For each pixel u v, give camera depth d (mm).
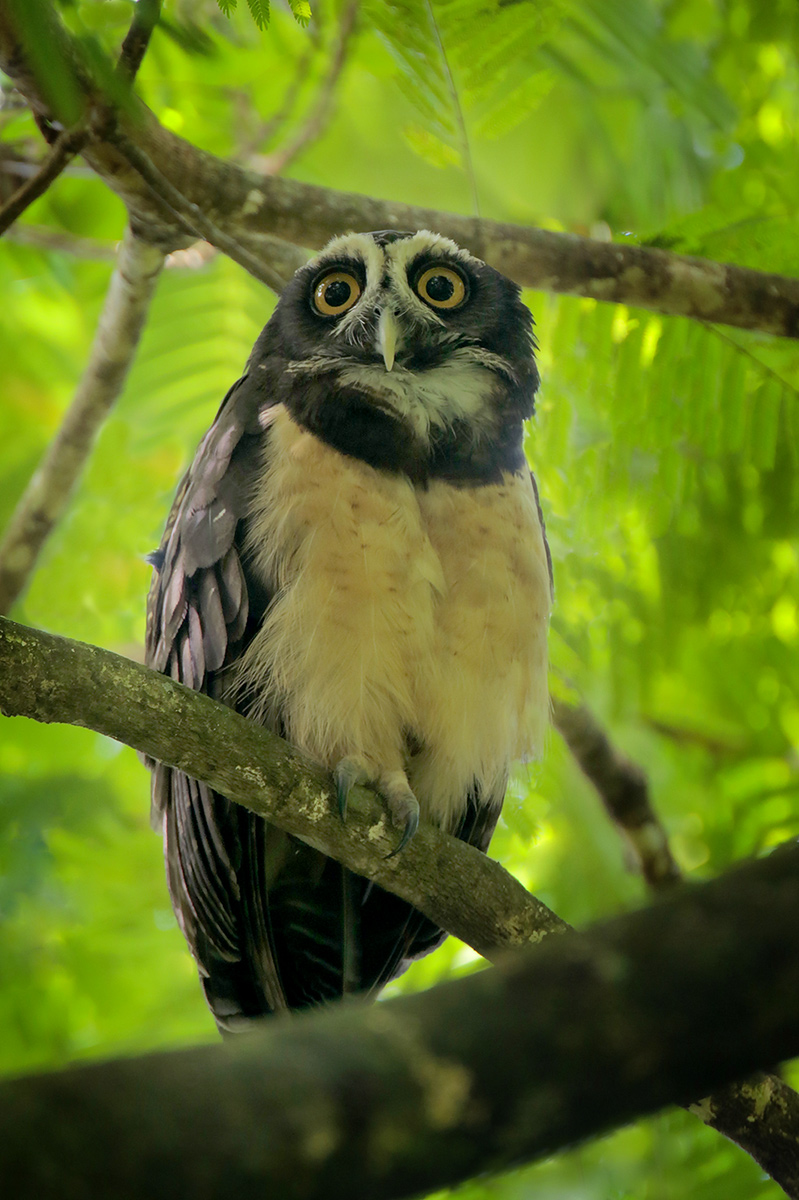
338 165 11602
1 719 10906
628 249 8906
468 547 7918
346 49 10070
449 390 8375
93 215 11305
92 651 6090
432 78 8781
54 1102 2553
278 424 8266
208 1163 2604
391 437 8062
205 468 8398
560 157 11562
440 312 8711
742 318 8938
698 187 11477
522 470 8570
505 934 7012
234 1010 8492
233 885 8008
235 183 8469
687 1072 2965
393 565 7664
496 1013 2891
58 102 5754
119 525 11273
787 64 11109
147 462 11500
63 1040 10844
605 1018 2902
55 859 10805
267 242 9953
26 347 12156
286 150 10484
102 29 7848
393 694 7746
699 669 11289
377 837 6891
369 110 11398
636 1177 9312
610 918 3053
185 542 8258
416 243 8742
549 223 11375
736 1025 2941
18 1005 10781
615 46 10891
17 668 5895
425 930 8758
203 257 10852
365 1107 2752
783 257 9367
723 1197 8781
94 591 11219
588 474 9844
